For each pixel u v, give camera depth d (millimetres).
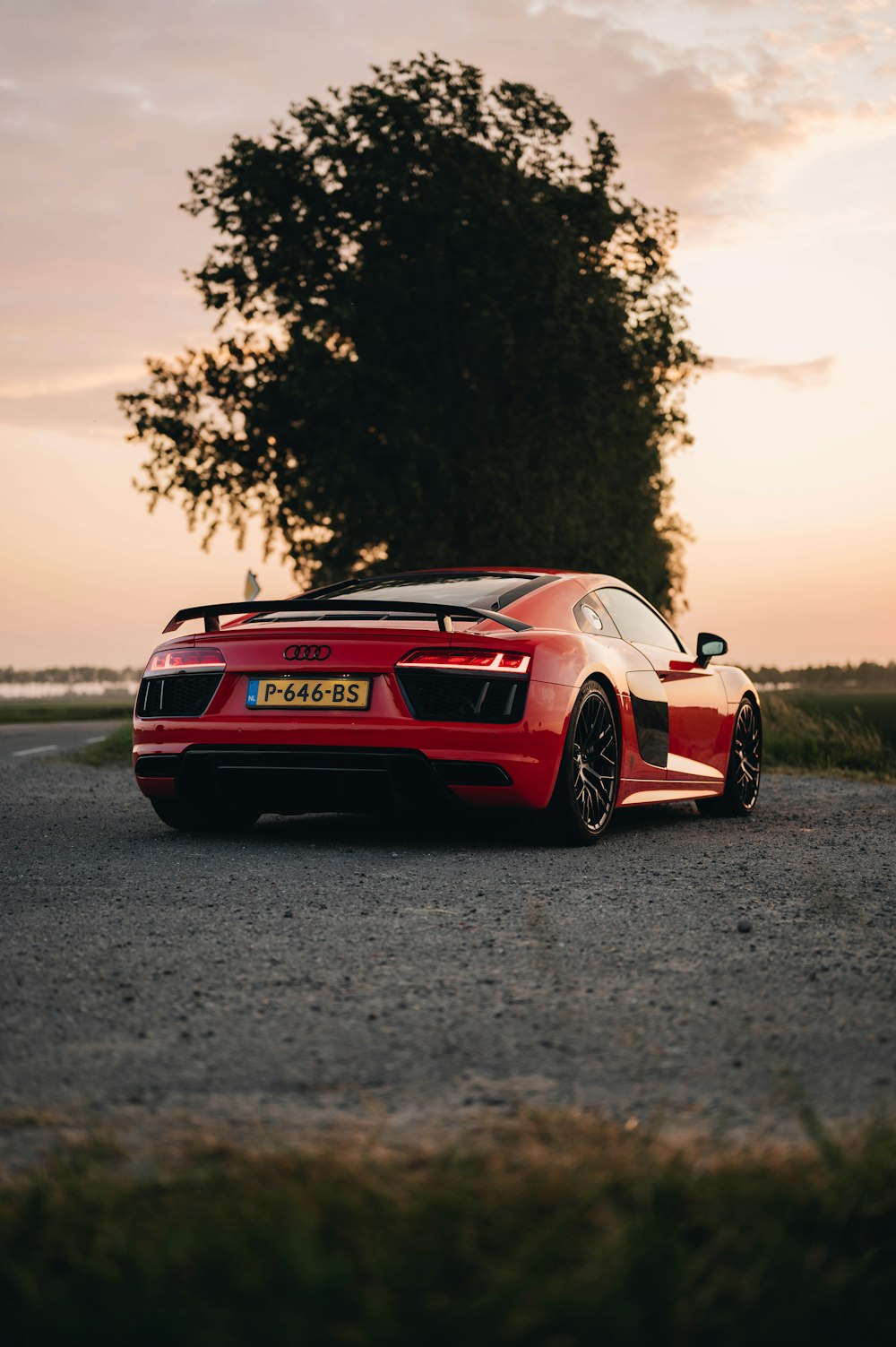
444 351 24453
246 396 24562
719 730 6598
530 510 24562
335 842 5281
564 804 5027
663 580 33719
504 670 4766
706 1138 1745
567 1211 1418
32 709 38812
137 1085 2025
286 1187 1494
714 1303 1260
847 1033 2361
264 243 25047
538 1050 2238
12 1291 1254
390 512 23125
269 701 4867
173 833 5625
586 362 23922
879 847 5297
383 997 2639
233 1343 1155
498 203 23422
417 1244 1336
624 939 3242
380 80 24453
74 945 3148
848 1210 1428
